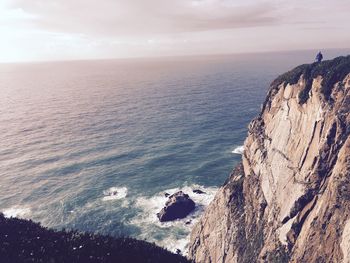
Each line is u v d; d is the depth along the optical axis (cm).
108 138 17450
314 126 5797
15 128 19862
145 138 17138
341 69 5788
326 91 5775
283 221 5741
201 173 12706
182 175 12619
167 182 12144
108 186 12038
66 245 5938
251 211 6888
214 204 8062
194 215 9900
